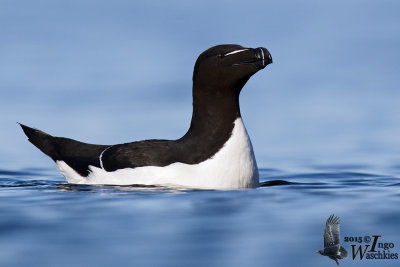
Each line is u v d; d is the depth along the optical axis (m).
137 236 8.78
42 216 9.86
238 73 12.05
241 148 12.29
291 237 8.77
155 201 10.88
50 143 14.52
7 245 8.42
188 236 8.80
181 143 12.62
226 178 12.20
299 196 11.43
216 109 12.30
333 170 16.27
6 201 10.98
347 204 10.71
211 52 12.32
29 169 16.52
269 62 12.00
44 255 8.04
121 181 12.75
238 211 10.19
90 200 11.02
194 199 11.06
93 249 8.25
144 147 12.91
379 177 14.88
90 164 13.35
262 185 12.90
